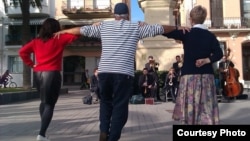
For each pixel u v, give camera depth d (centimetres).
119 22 484
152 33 475
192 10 480
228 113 1049
